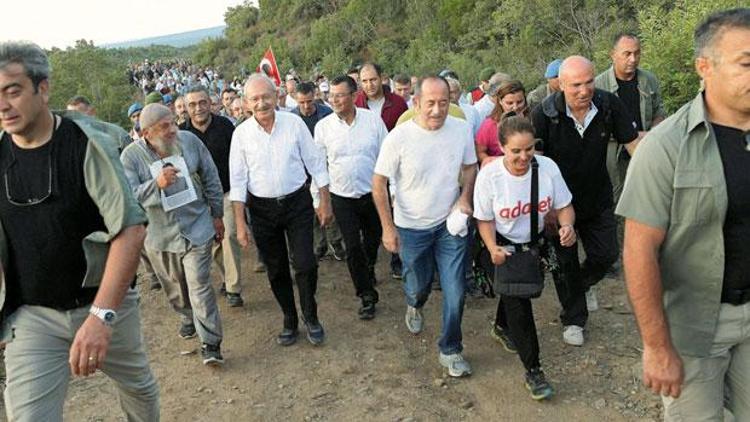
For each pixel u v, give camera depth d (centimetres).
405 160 405
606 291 524
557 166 399
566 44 2078
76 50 2978
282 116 456
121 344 289
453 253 411
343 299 568
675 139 224
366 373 438
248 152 451
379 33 4141
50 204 257
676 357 233
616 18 1934
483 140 489
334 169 521
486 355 446
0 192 258
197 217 443
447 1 3073
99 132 263
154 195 427
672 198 226
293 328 487
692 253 232
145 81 4138
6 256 263
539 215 381
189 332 511
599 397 386
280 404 409
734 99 211
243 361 469
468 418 378
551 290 536
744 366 244
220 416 400
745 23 207
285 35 5338
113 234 260
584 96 403
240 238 454
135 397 310
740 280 231
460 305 412
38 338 267
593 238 439
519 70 2109
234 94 897
